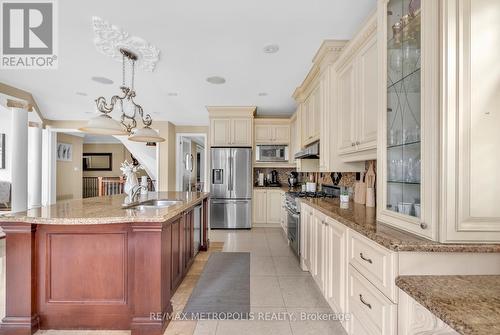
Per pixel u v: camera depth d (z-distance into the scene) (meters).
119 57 2.86
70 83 3.71
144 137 3.00
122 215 1.76
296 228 3.26
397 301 1.12
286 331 1.86
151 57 2.86
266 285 2.60
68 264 1.86
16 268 1.77
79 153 8.23
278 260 3.33
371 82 1.89
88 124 2.35
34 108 4.68
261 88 3.93
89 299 1.87
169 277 2.01
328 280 2.07
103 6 2.01
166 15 2.11
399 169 1.49
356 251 1.55
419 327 1.02
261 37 2.46
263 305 2.21
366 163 2.56
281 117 5.62
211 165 5.11
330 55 2.63
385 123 1.53
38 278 1.85
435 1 1.10
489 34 1.05
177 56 2.85
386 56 1.53
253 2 1.95
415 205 1.33
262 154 5.38
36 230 1.83
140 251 1.79
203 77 3.47
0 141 5.55
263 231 4.94
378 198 1.58
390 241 1.14
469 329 0.69
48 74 3.37
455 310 0.79
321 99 2.82
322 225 2.24
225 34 2.40
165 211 1.92
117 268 1.87
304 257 2.94
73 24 2.26
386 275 1.19
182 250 2.64
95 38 2.48
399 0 1.47
